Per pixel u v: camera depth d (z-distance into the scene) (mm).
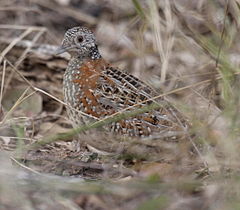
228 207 8305
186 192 9109
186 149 9680
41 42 14227
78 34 11219
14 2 15367
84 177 10055
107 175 9953
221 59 11469
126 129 10359
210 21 12906
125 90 10586
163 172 9766
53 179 9281
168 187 8859
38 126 11906
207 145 9703
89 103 10602
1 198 8742
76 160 10539
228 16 12766
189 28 12758
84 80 10766
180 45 13000
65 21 15266
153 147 10148
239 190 8625
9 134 11242
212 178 9297
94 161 10633
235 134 9680
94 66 11031
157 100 10594
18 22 14961
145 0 13852
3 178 8977
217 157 9812
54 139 9961
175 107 10469
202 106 10898
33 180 9102
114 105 10492
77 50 11219
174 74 12664
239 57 12133
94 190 8891
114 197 9141
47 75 13125
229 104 10031
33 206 8805
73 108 10523
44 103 12695
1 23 14938
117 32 14773
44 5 15320
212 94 11023
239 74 10727
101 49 14500
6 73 13000
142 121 10359
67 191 9133
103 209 9000
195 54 12766
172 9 12914
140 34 13172
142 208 8500
